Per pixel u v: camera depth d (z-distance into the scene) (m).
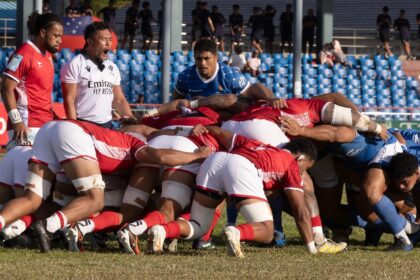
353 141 14.45
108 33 15.47
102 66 15.57
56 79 44.50
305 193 13.67
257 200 12.62
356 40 61.88
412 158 14.13
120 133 13.51
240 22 50.69
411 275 10.73
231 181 12.69
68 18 44.75
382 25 51.69
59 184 13.56
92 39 15.42
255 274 10.52
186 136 13.98
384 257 12.87
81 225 12.91
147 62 47.12
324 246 13.47
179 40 49.69
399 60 49.81
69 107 15.38
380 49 55.69
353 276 10.52
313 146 13.39
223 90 15.75
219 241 15.32
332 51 49.22
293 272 10.77
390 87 49.34
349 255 13.06
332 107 14.34
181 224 12.92
